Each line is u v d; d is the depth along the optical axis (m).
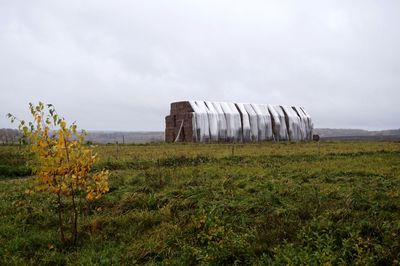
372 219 9.27
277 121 56.88
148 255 8.34
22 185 14.99
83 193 12.90
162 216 10.53
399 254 7.24
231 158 22.50
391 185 13.40
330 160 21.78
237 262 7.70
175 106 48.81
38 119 8.06
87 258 8.00
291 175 15.80
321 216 9.46
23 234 9.45
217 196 11.92
